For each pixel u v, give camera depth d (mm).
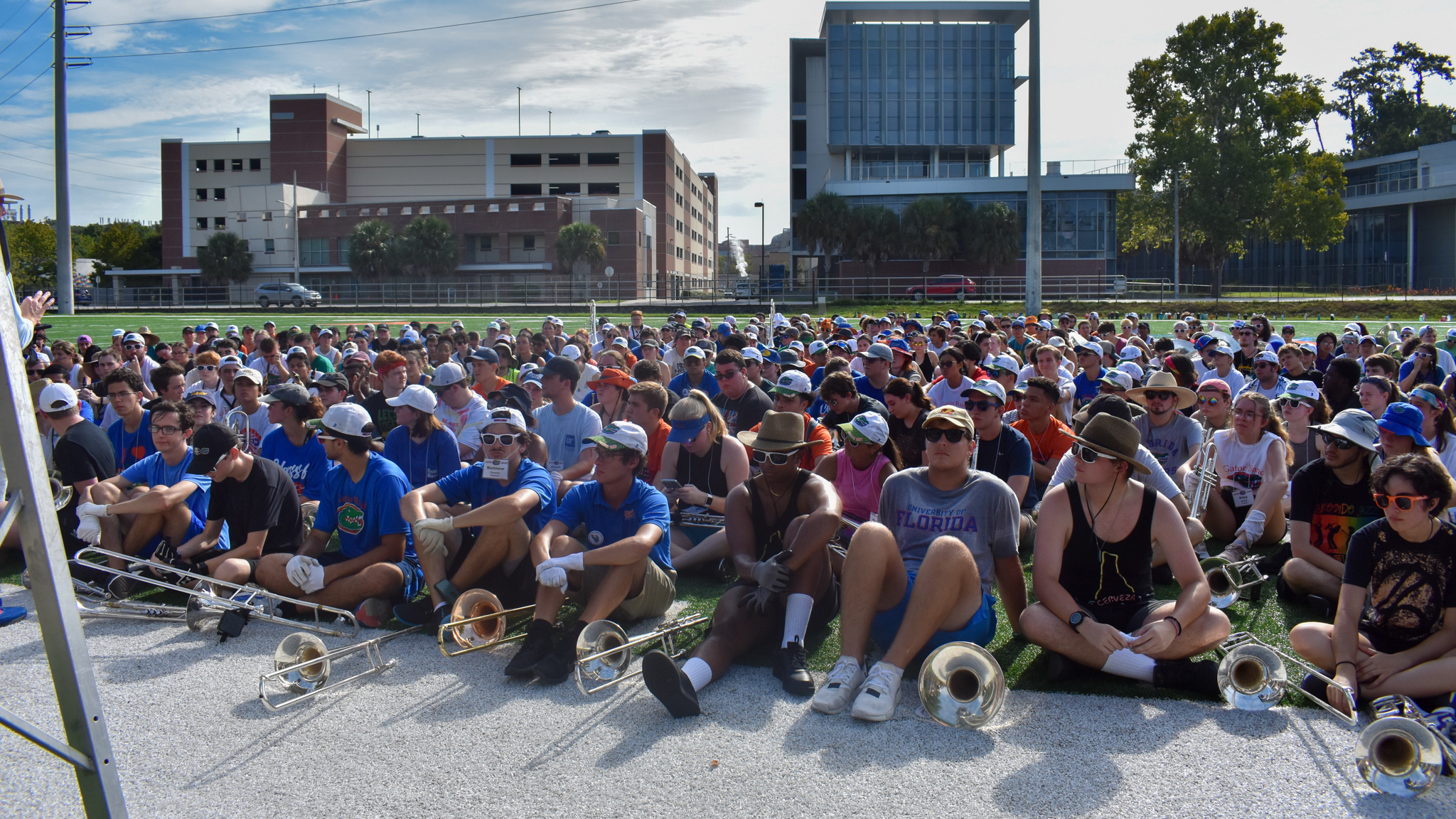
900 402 6629
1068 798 3262
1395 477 3814
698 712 3986
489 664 4645
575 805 3254
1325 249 62500
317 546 5438
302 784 3441
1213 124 60062
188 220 85438
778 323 19203
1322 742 3652
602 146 86312
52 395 6145
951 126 64750
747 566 4480
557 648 4461
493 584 5359
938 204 55656
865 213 56375
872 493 5754
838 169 66812
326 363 13797
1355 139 100062
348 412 5285
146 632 5215
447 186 87938
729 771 3479
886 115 64750
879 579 4168
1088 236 57281
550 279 71312
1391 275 77562
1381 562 3918
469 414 8242
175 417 6199
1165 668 4117
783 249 93125
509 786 3400
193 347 17109
